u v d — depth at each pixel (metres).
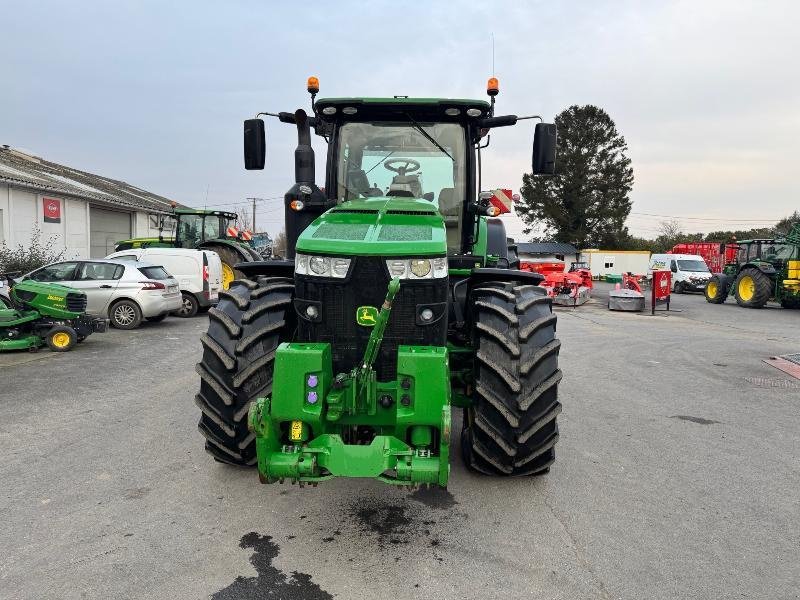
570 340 11.70
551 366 3.91
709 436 5.52
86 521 3.59
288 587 2.93
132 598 2.81
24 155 28.23
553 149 4.89
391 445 3.15
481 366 3.91
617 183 56.78
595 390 7.36
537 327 3.90
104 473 4.36
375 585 2.96
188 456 4.73
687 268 30.09
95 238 25.83
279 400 3.23
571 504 3.95
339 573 3.07
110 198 24.62
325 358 3.31
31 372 7.91
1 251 17.41
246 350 3.89
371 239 3.53
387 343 3.54
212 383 3.89
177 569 3.07
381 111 4.85
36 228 20.48
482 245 5.64
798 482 4.42
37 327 9.60
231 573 3.05
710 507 3.96
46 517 3.64
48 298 9.59
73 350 9.71
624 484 4.32
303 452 3.15
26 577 2.97
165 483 4.18
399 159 4.90
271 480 3.21
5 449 4.84
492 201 5.04
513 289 4.18
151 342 10.61
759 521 3.76
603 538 3.49
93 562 3.12
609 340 11.78
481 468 4.08
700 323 15.38
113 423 5.59
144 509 3.77
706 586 3.01
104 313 12.28
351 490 4.11
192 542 3.36
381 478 3.16
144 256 14.64
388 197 4.62
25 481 4.19
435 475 3.08
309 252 3.54
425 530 3.55
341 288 3.50
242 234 20.44
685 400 6.92
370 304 3.50
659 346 11.06
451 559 3.22
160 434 5.27
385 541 3.41
